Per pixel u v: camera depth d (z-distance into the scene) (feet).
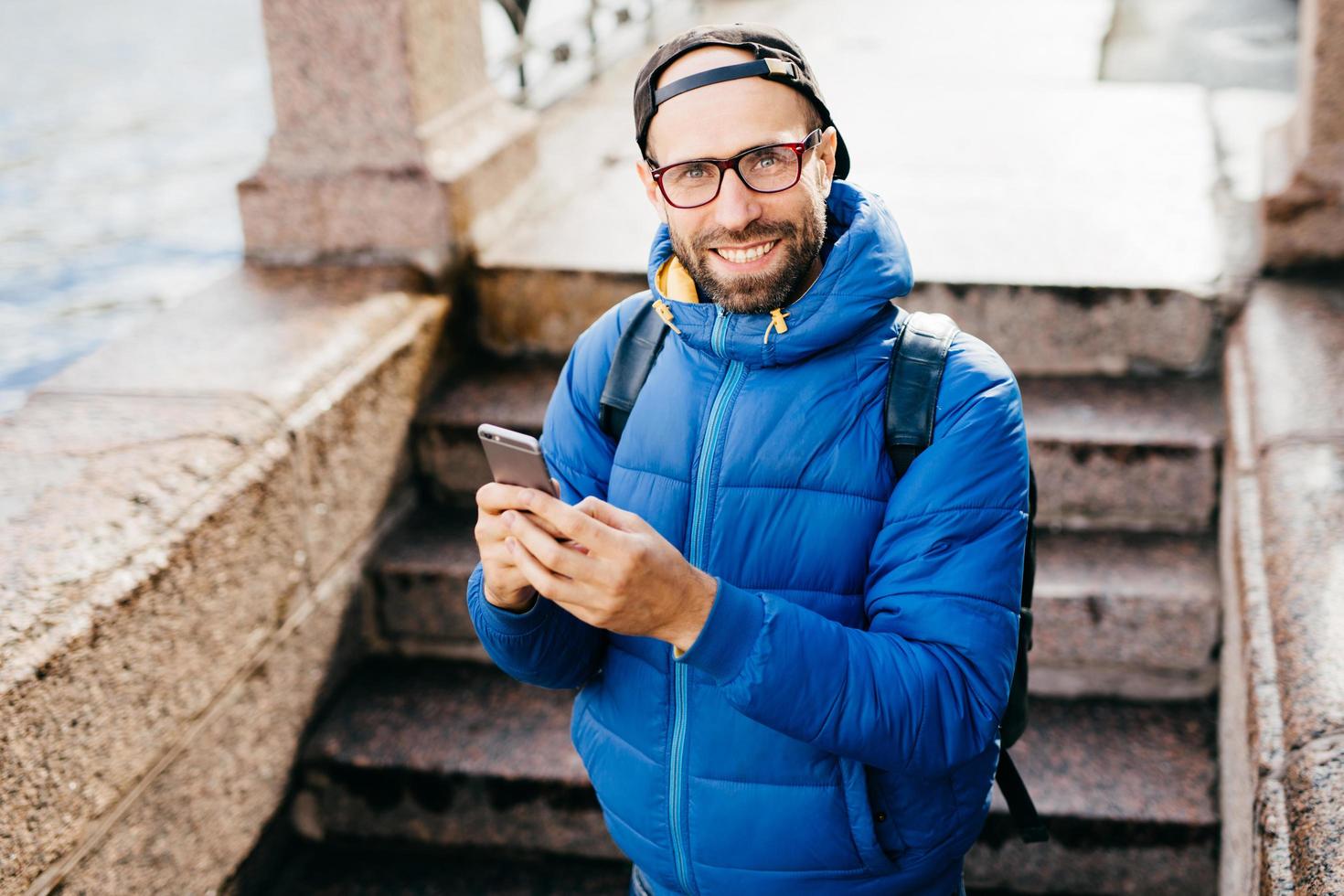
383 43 10.72
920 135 15.08
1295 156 10.61
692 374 4.72
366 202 11.12
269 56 10.89
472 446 10.52
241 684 7.91
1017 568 4.43
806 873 4.69
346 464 9.29
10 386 13.71
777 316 4.45
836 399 4.51
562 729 9.07
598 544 3.86
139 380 8.70
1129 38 23.82
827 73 18.92
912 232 11.73
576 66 18.98
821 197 4.48
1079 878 8.25
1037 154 14.11
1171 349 10.46
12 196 22.53
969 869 8.38
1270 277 10.52
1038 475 9.80
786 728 4.16
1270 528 7.59
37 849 5.89
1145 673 9.15
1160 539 9.73
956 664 4.25
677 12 22.98
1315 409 8.50
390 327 10.19
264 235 11.40
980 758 4.81
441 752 8.80
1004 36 21.30
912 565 4.33
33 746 5.80
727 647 4.04
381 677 9.73
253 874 8.39
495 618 4.73
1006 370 4.58
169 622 6.95
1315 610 6.72
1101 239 11.41
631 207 12.90
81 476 7.25
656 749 4.76
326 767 8.80
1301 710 6.10
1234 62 21.61
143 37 44.11
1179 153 13.84
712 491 4.57
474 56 12.48
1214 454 9.48
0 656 5.67
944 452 4.39
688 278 4.83
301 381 8.80
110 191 22.76
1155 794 8.21
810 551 4.50
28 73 36.60
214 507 7.40
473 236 11.62
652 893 5.38
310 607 8.86
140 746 6.75
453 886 8.70
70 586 6.24
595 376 5.21
